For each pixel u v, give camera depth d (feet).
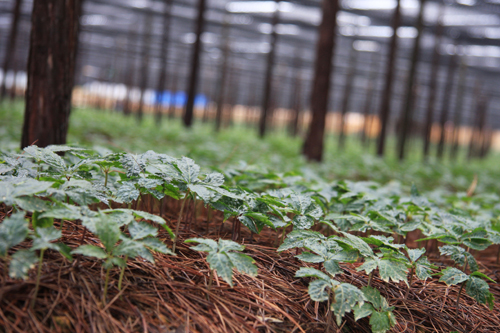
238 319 6.88
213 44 121.19
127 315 6.38
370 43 103.24
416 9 77.41
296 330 7.08
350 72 91.04
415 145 136.77
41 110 13.25
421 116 176.45
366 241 8.98
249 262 6.91
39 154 8.71
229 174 13.37
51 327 5.85
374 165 39.68
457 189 33.45
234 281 7.95
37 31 13.05
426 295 9.28
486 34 85.66
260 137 67.46
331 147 73.20
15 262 5.42
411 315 8.33
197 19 55.72
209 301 7.16
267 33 99.96
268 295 7.79
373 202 12.47
